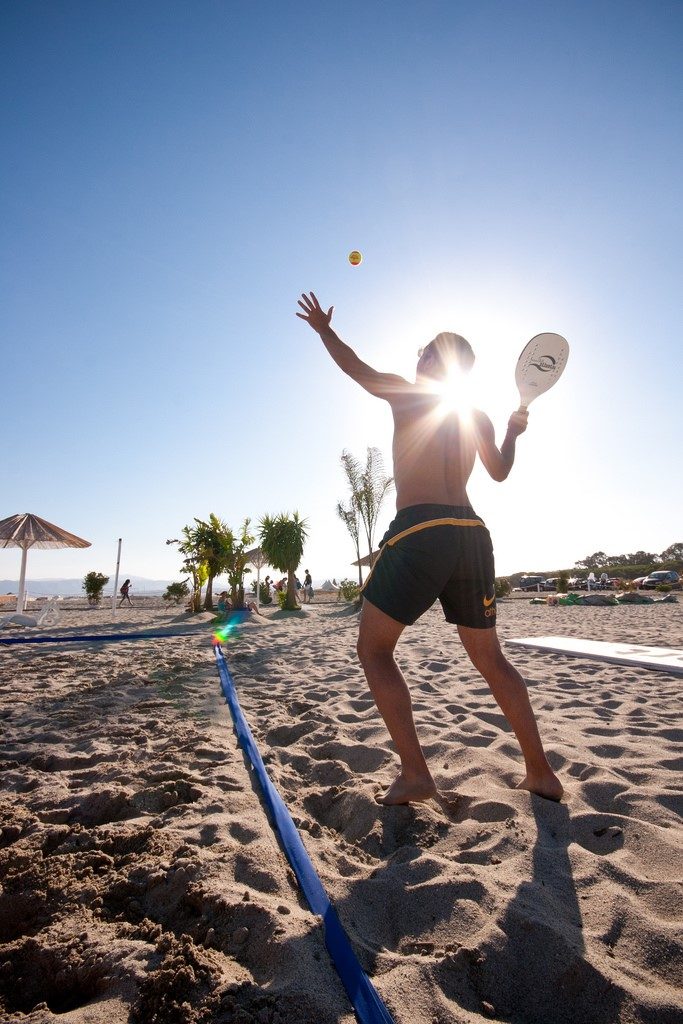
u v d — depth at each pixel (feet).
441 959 3.79
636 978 3.65
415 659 18.35
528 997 3.58
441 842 5.80
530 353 7.34
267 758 8.56
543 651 20.08
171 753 8.59
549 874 4.90
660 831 5.57
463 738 9.16
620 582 97.14
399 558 6.17
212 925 4.28
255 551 75.36
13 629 36.19
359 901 4.58
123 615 52.42
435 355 7.07
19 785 7.49
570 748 8.52
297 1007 3.31
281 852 5.39
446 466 6.52
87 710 11.54
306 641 25.44
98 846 5.62
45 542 47.32
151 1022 3.26
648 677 14.75
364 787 7.07
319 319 6.80
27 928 4.53
